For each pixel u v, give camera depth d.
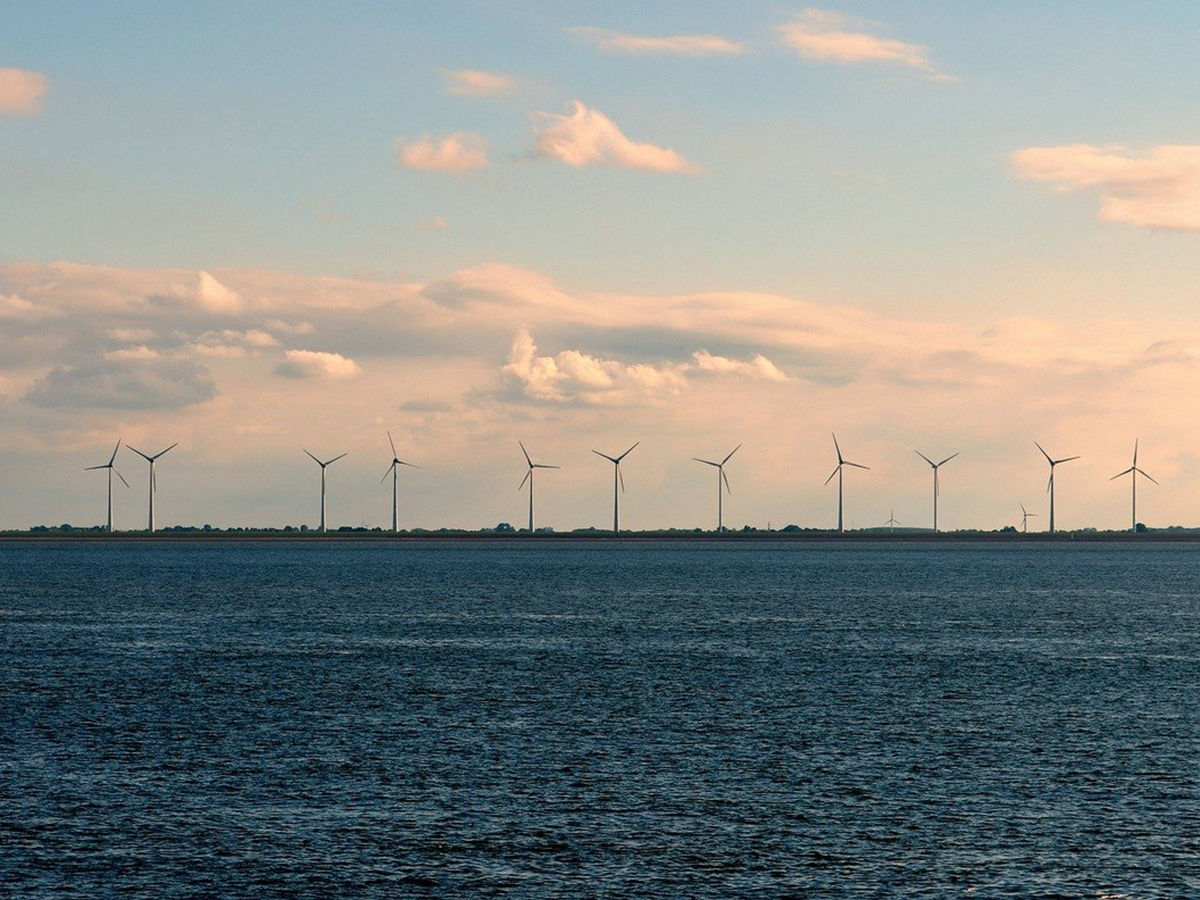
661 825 50.09
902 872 44.59
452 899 42.03
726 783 56.88
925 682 89.56
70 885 43.00
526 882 43.56
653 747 65.00
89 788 55.34
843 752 63.84
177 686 86.06
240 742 65.94
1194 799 54.22
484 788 55.84
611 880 43.75
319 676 91.56
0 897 41.84
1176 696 83.38
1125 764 61.09
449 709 76.75
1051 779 57.84
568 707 77.62
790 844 47.69
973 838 48.47
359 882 43.47
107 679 89.44
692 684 87.88
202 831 48.97
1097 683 89.56
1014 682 89.88
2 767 59.41
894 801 53.81
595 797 54.31
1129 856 46.28
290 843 47.50
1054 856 46.25
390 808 52.41
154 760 61.31
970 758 62.41
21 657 102.94
